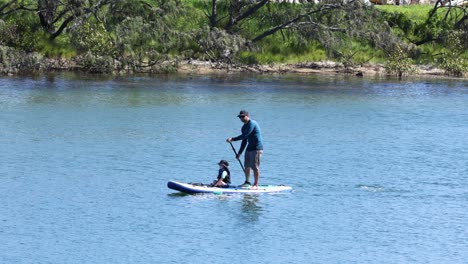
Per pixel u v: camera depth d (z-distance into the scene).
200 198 59.91
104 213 56.31
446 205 59.91
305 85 126.69
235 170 69.06
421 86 129.88
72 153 73.94
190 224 54.34
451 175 68.56
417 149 79.12
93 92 111.62
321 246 51.09
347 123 93.44
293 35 147.50
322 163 72.00
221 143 79.81
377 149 78.75
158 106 101.81
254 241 51.59
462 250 50.94
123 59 133.25
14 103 100.56
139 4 135.38
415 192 63.06
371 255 49.84
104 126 87.12
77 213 56.31
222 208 57.69
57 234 52.28
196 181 64.75
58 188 62.31
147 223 54.44
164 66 133.88
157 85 121.06
